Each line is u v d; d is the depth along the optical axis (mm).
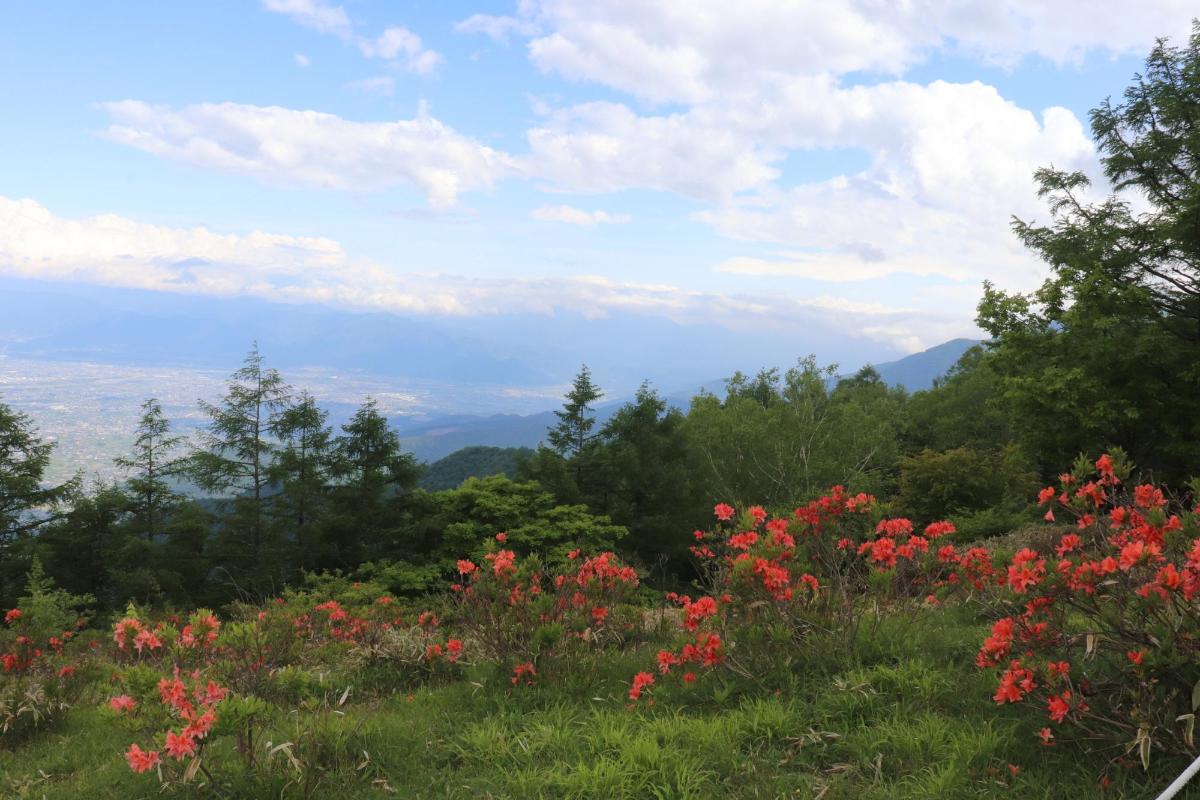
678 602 7754
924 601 5695
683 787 3428
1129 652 3117
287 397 22750
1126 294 15547
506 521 19000
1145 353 14656
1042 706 3633
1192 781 2951
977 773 3326
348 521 20328
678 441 26344
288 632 5672
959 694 4273
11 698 5449
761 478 25547
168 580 19750
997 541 10195
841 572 5332
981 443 35750
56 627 6727
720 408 33344
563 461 24406
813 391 26469
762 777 3533
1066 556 3771
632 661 5781
